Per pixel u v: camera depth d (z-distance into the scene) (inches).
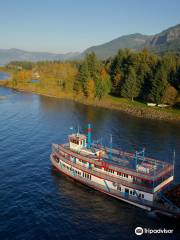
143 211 2324.1
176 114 5974.4
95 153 2866.6
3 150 3531.0
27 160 3260.3
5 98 7746.1
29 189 2598.4
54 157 3230.8
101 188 2573.8
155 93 6633.9
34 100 7628.0
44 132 4434.1
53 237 1958.7
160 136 4461.1
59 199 2458.2
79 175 2800.2
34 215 2196.1
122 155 2928.2
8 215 2171.5
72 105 7121.1
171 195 2329.0
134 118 5851.4
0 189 2559.1
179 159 3440.0
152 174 2386.8
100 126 5009.8
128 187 2426.2
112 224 2144.4
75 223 2132.1
